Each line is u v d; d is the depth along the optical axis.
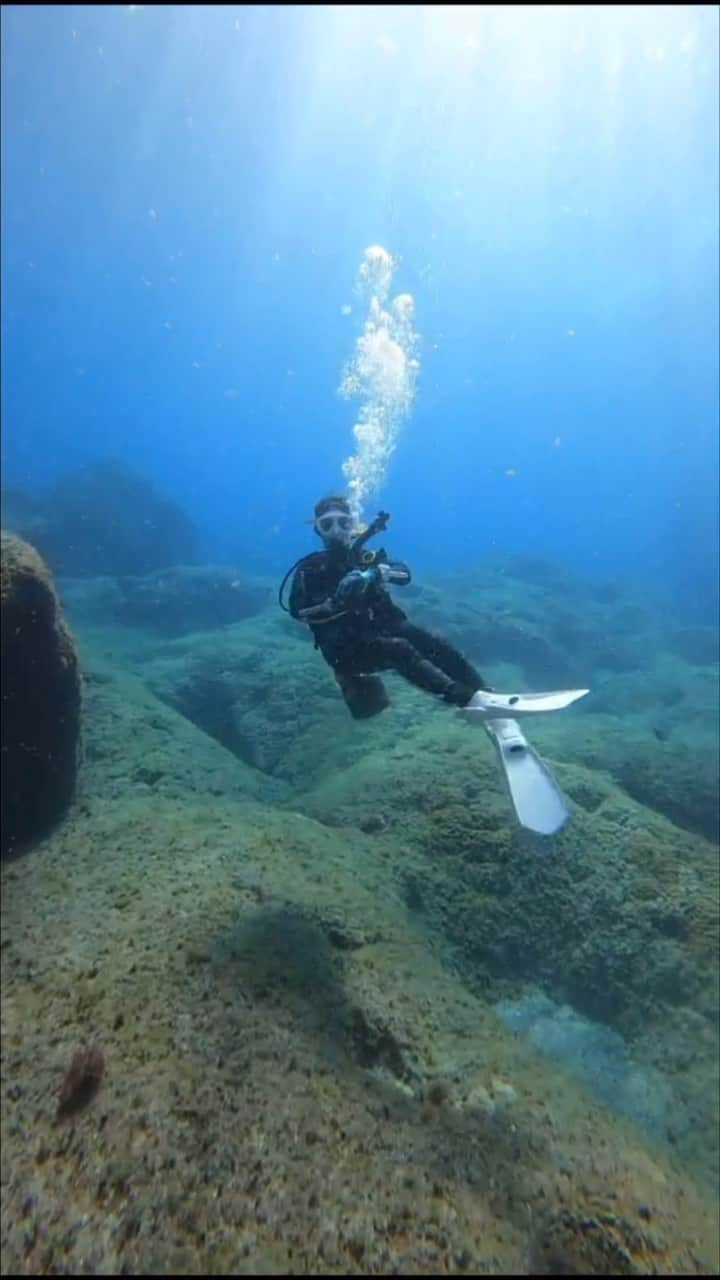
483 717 3.71
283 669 10.10
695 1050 4.30
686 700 12.02
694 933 4.90
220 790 6.02
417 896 4.96
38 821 4.79
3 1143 2.21
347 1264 1.91
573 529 77.81
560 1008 4.69
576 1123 2.65
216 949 3.26
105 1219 1.96
